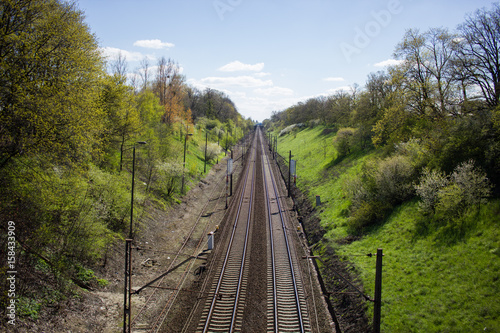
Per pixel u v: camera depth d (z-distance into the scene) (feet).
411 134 99.60
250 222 102.89
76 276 54.44
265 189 150.82
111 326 47.44
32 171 53.26
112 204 76.07
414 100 107.14
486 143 64.90
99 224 61.41
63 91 57.41
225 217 109.19
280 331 47.85
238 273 66.49
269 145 341.82
